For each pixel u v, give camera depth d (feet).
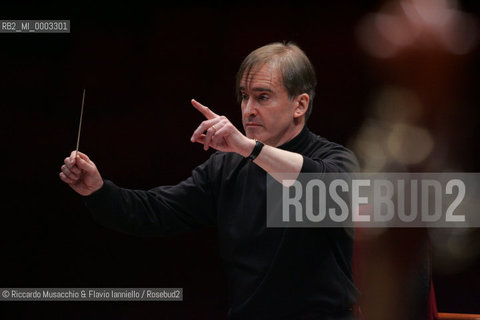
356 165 19.19
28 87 45.91
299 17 45.88
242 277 19.38
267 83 18.95
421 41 45.85
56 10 44.47
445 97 46.68
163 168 47.24
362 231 23.82
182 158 47.26
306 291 18.70
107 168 46.88
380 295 23.16
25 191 46.62
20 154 46.42
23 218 46.52
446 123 46.29
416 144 43.24
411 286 23.31
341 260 19.19
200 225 21.95
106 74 46.24
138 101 46.70
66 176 18.71
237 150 16.46
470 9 46.52
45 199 46.75
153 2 45.70
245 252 19.61
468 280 45.80
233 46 45.93
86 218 47.11
